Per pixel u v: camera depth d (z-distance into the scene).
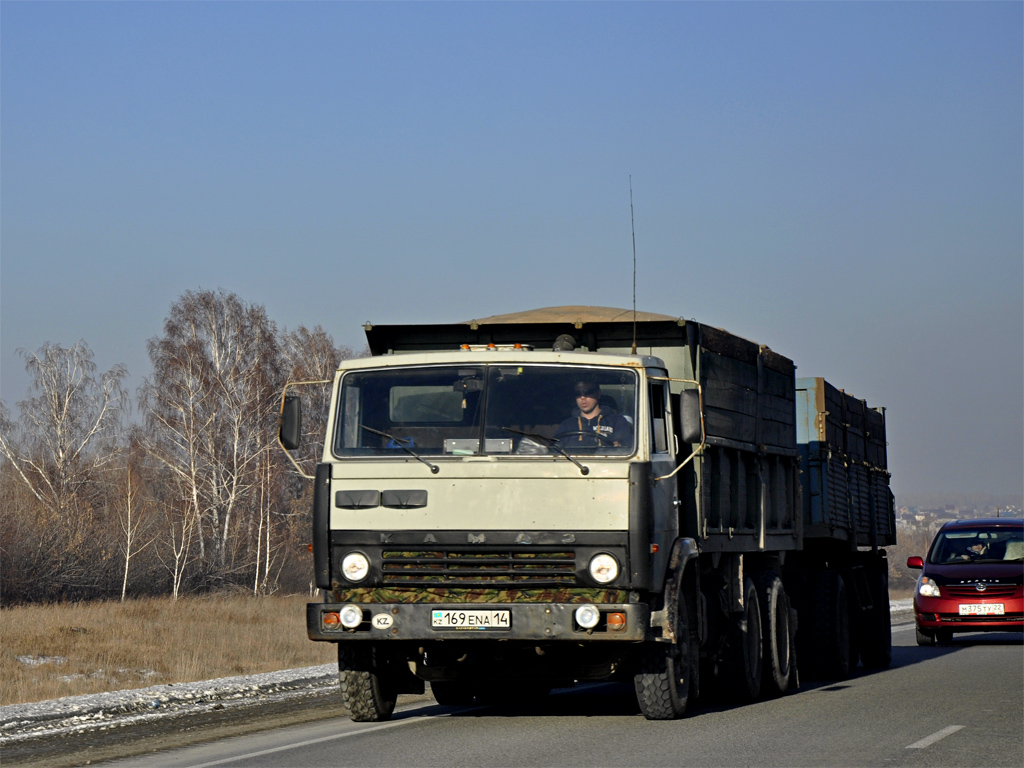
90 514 93.75
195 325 100.38
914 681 26.05
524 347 18.00
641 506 16.58
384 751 15.62
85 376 103.25
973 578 38.53
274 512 100.69
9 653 39.66
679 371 20.14
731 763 14.16
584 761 14.37
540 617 16.52
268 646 43.81
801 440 28.91
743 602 21.83
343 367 17.95
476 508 16.83
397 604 16.86
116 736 19.30
